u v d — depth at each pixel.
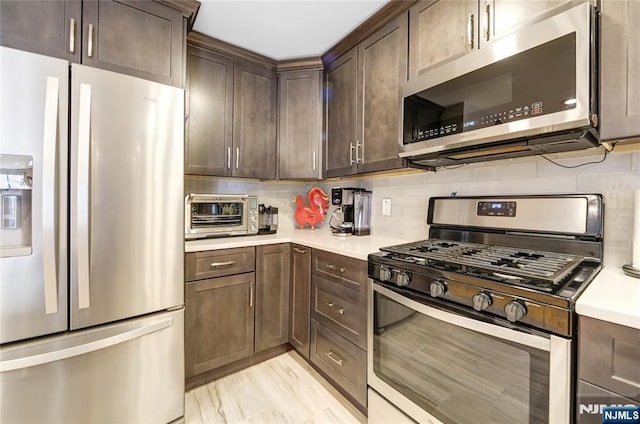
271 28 1.87
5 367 1.03
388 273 1.32
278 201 2.77
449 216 1.67
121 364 1.29
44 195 1.10
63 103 1.14
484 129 1.14
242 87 2.19
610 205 1.17
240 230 2.20
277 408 1.65
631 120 0.87
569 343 0.81
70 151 1.16
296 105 2.33
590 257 1.17
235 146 2.16
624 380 0.72
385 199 2.14
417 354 1.24
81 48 1.31
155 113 1.38
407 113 1.47
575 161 1.26
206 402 1.69
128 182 1.30
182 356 1.49
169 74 1.54
